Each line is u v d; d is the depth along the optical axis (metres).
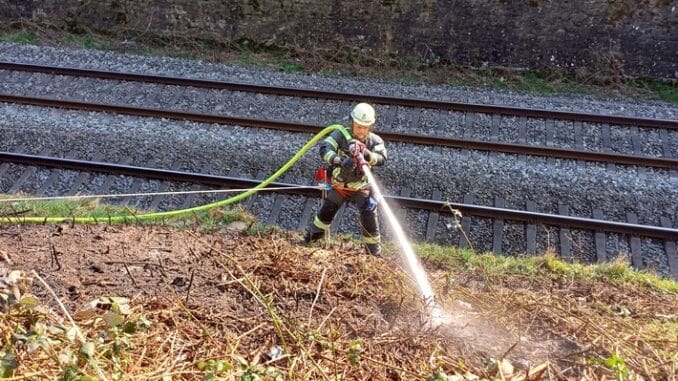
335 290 4.97
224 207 8.95
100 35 15.02
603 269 6.52
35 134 10.30
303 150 6.71
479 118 11.21
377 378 4.05
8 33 14.91
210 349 4.15
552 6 13.31
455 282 5.70
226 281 4.95
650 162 9.84
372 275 5.23
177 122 10.84
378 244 6.42
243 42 14.66
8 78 12.21
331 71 13.84
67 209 7.25
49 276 4.81
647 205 9.16
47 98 11.12
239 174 9.76
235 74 13.05
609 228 8.56
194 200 9.20
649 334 4.79
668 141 10.67
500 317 4.86
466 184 9.45
